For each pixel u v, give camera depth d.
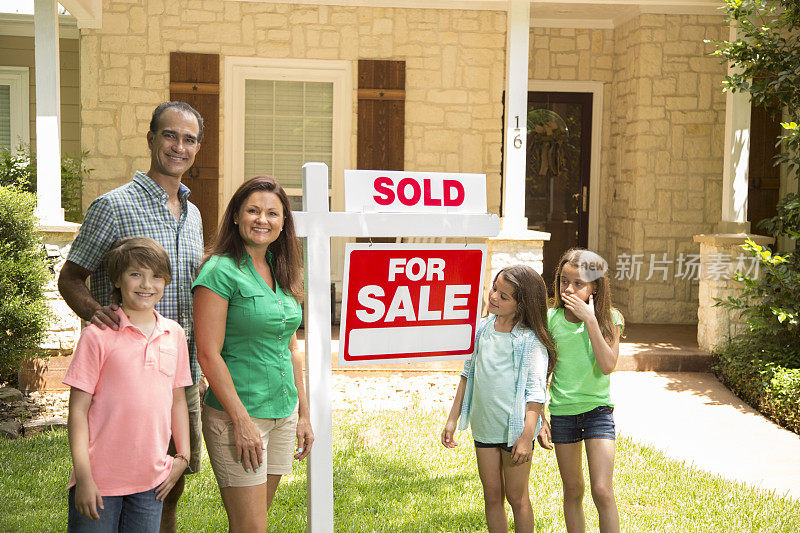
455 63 9.00
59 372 6.39
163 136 2.87
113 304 2.56
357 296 2.58
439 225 2.65
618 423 5.75
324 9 8.83
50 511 3.79
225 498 2.68
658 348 7.55
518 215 7.21
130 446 2.48
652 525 3.82
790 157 6.95
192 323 3.01
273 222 2.64
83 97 8.59
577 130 10.00
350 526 3.73
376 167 8.97
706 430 5.64
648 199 9.07
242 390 2.66
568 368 3.24
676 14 8.91
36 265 5.93
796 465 4.93
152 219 2.90
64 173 8.35
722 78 9.02
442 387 6.68
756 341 6.78
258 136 8.95
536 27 9.70
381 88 8.89
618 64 9.69
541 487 4.32
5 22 9.59
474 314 2.79
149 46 8.62
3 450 4.71
